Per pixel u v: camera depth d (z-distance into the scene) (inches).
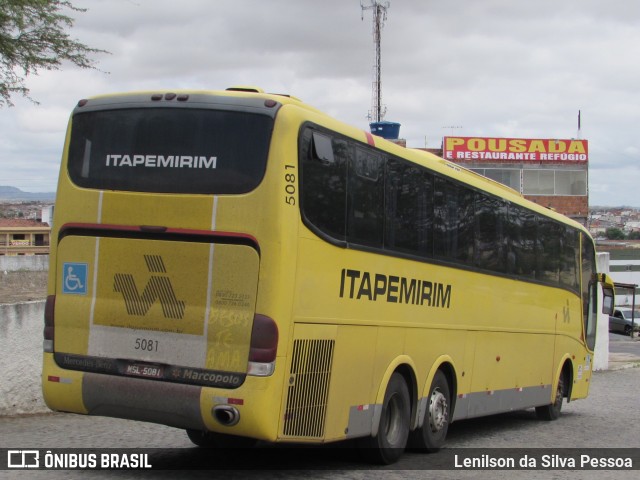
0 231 3056.1
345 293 324.8
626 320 2181.3
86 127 319.3
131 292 303.4
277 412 285.9
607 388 912.9
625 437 525.7
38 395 485.1
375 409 352.5
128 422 473.7
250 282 286.8
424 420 406.3
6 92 590.2
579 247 684.7
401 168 374.3
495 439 500.7
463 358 451.5
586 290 700.7
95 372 308.2
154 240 300.8
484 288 478.9
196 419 290.0
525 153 2970.0
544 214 591.8
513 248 526.9
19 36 576.7
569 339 653.3
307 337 299.4
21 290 701.9
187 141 302.2
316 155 305.6
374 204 348.2
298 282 293.3
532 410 700.0
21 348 476.4
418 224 391.2
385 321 358.0
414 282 387.2
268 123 294.2
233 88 318.3
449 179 427.2
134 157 308.8
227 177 294.7
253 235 287.7
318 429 309.0
